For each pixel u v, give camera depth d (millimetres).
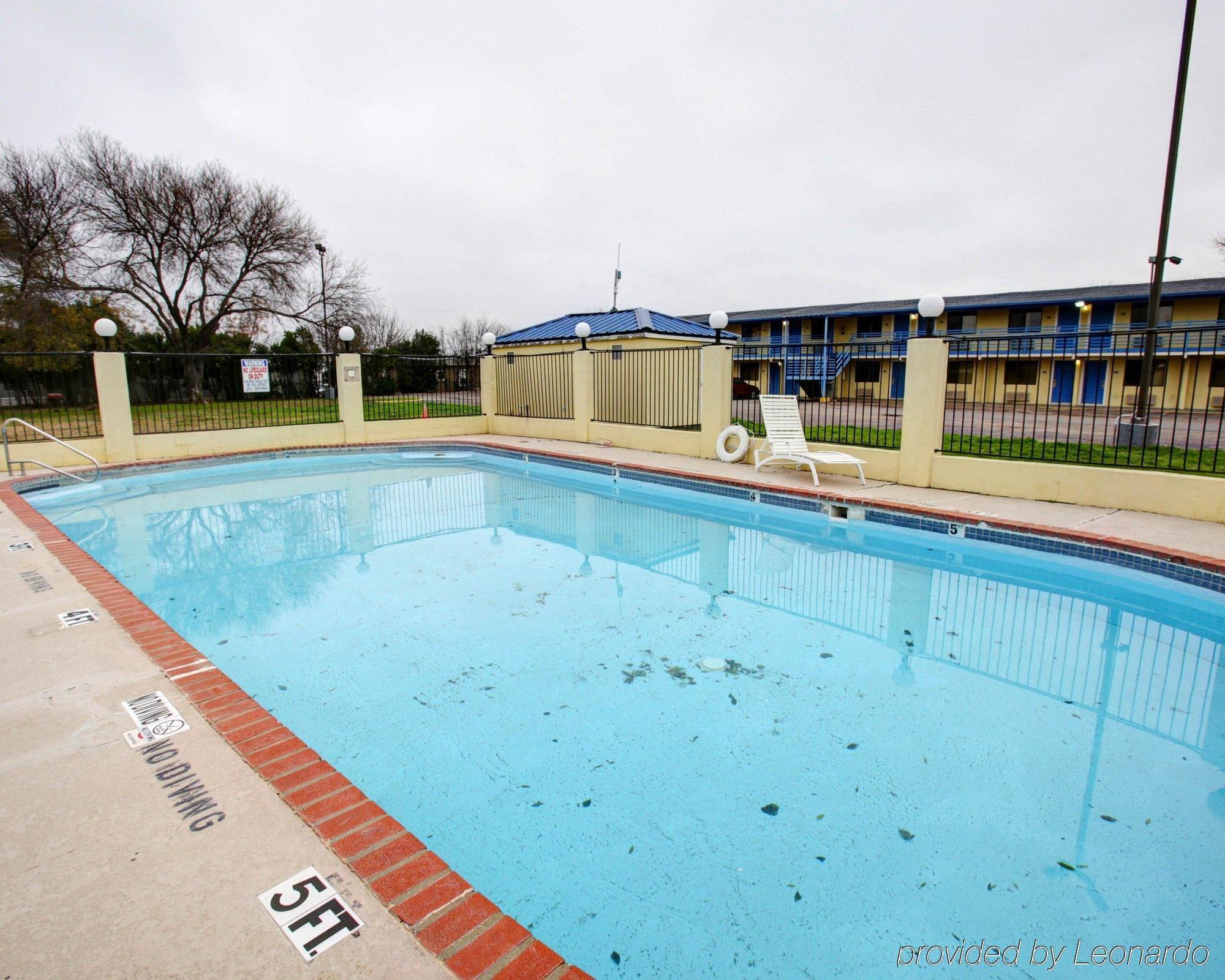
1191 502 5859
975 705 3346
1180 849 2295
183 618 4598
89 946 1468
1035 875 2170
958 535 6113
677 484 8781
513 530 7168
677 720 3197
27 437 10711
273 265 25234
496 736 3066
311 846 1833
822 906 2049
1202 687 3547
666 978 1788
